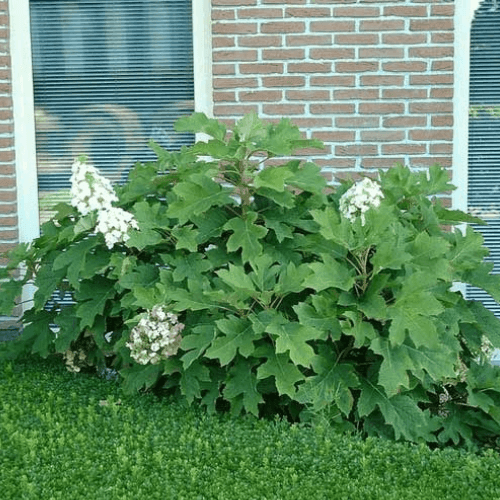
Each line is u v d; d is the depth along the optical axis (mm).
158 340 2465
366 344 2504
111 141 4102
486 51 3977
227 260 2641
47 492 2037
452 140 3881
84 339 2947
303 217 2727
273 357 2432
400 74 3859
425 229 2746
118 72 4062
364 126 3877
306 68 3859
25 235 4070
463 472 2172
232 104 3883
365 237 2434
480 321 2756
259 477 2117
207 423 2443
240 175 2596
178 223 2654
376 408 2551
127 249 2783
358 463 2203
